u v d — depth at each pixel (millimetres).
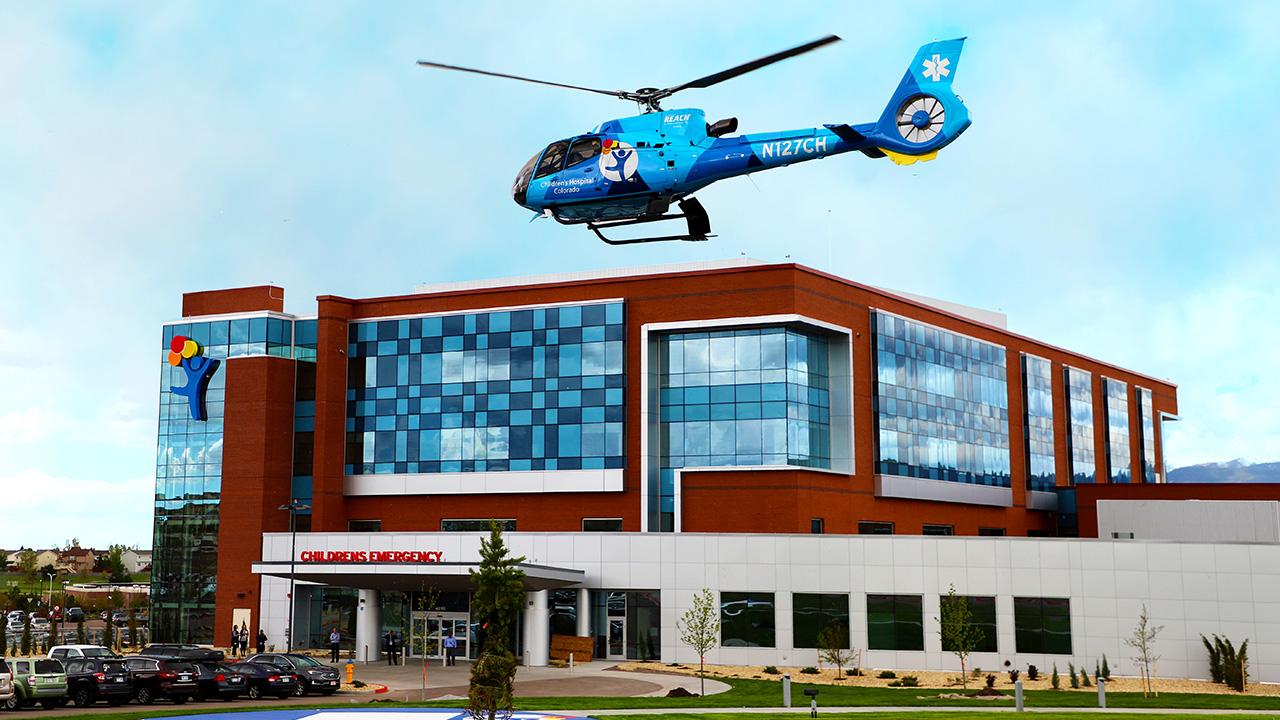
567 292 68562
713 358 64938
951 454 74438
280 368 74125
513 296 70062
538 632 56906
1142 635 46594
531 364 68812
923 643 53344
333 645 60375
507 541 60250
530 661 56656
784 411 62500
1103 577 51000
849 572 54906
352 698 44312
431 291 76938
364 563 57406
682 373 65625
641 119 34438
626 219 35438
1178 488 67125
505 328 69875
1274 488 65500
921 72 33188
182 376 76562
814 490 63031
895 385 69625
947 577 53438
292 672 45500
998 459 80000
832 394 66688
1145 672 45969
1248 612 48500
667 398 65750
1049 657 51375
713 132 33750
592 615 58750
